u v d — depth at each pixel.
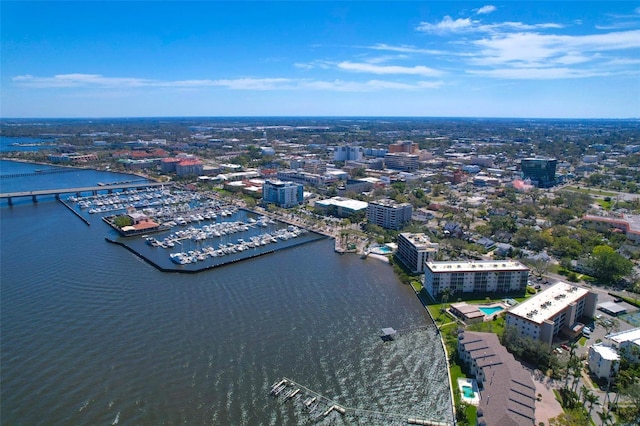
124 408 167.00
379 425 162.25
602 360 183.50
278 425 160.75
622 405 167.62
